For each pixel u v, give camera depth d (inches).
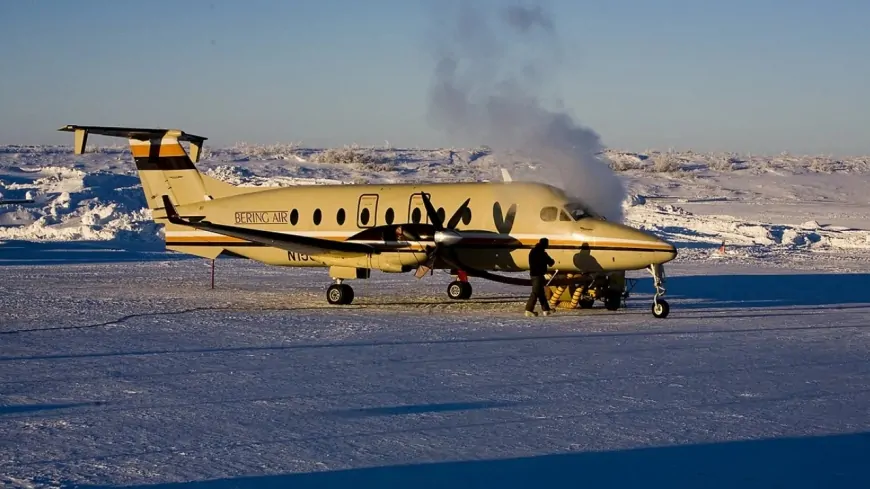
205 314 748.0
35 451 336.2
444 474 309.9
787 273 1221.7
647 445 345.7
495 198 823.1
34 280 1062.4
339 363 517.3
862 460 325.7
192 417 388.8
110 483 299.1
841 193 3090.6
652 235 753.6
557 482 301.3
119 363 516.4
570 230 778.2
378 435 359.6
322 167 3442.4
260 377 475.8
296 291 958.4
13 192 2305.6
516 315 759.7
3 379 469.1
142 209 2121.1
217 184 967.0
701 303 866.8
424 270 814.5
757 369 502.6
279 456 330.6
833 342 604.7
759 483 299.7
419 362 520.7
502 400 422.0
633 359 533.6
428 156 4104.3
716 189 3115.2
